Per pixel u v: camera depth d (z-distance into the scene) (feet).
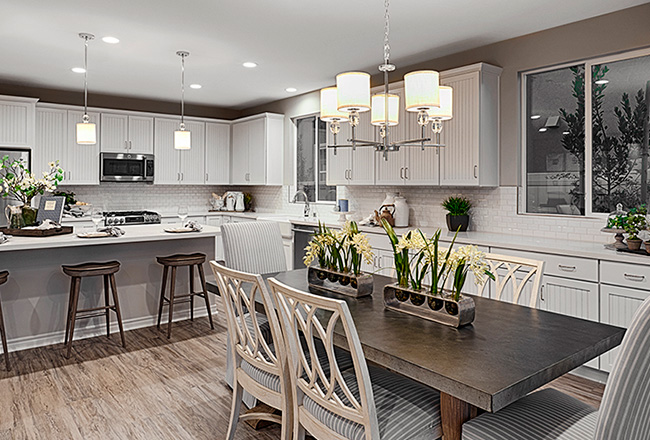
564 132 12.98
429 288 7.22
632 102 11.59
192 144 23.32
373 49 14.38
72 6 11.02
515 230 13.89
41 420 8.66
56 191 19.69
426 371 4.99
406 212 16.31
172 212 23.93
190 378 10.59
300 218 20.84
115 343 12.85
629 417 4.53
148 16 11.67
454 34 13.08
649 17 10.93
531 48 13.12
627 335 4.33
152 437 8.13
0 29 12.53
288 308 6.31
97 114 20.51
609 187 12.07
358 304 7.69
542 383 4.96
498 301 7.98
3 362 11.44
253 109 24.59
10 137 17.71
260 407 8.59
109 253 13.64
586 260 10.57
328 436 5.71
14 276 12.18
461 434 5.58
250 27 12.41
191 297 14.56
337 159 18.28
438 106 6.59
